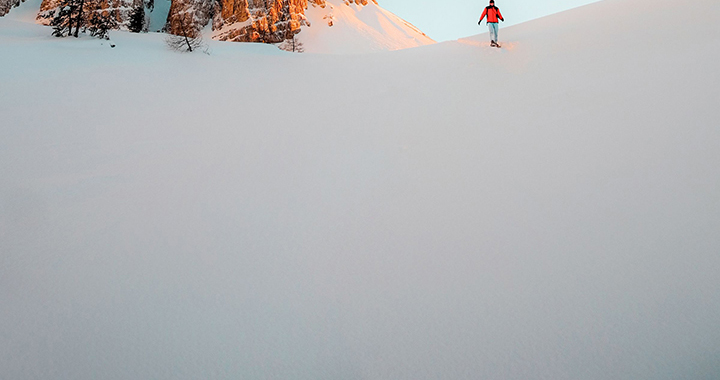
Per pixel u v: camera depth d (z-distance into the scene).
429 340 3.33
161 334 3.39
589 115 6.64
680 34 8.55
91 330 3.39
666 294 3.46
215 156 6.73
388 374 3.07
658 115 6.10
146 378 3.01
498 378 2.99
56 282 3.86
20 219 4.77
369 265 4.19
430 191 5.48
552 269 3.89
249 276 4.06
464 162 6.12
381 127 7.77
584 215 4.52
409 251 4.36
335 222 4.95
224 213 5.14
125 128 7.63
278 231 4.80
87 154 6.54
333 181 5.94
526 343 3.23
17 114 7.71
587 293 3.59
